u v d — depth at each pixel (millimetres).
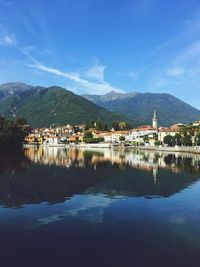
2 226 37969
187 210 46031
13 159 140375
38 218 41438
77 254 29781
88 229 36969
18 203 49938
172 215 43250
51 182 70875
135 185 68250
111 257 29203
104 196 55969
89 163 123375
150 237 34312
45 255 29609
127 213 44312
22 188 62625
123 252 30266
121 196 56094
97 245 32031
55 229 36938
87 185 67750
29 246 31688
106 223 39406
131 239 33625
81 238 33938
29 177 78438
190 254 29844
